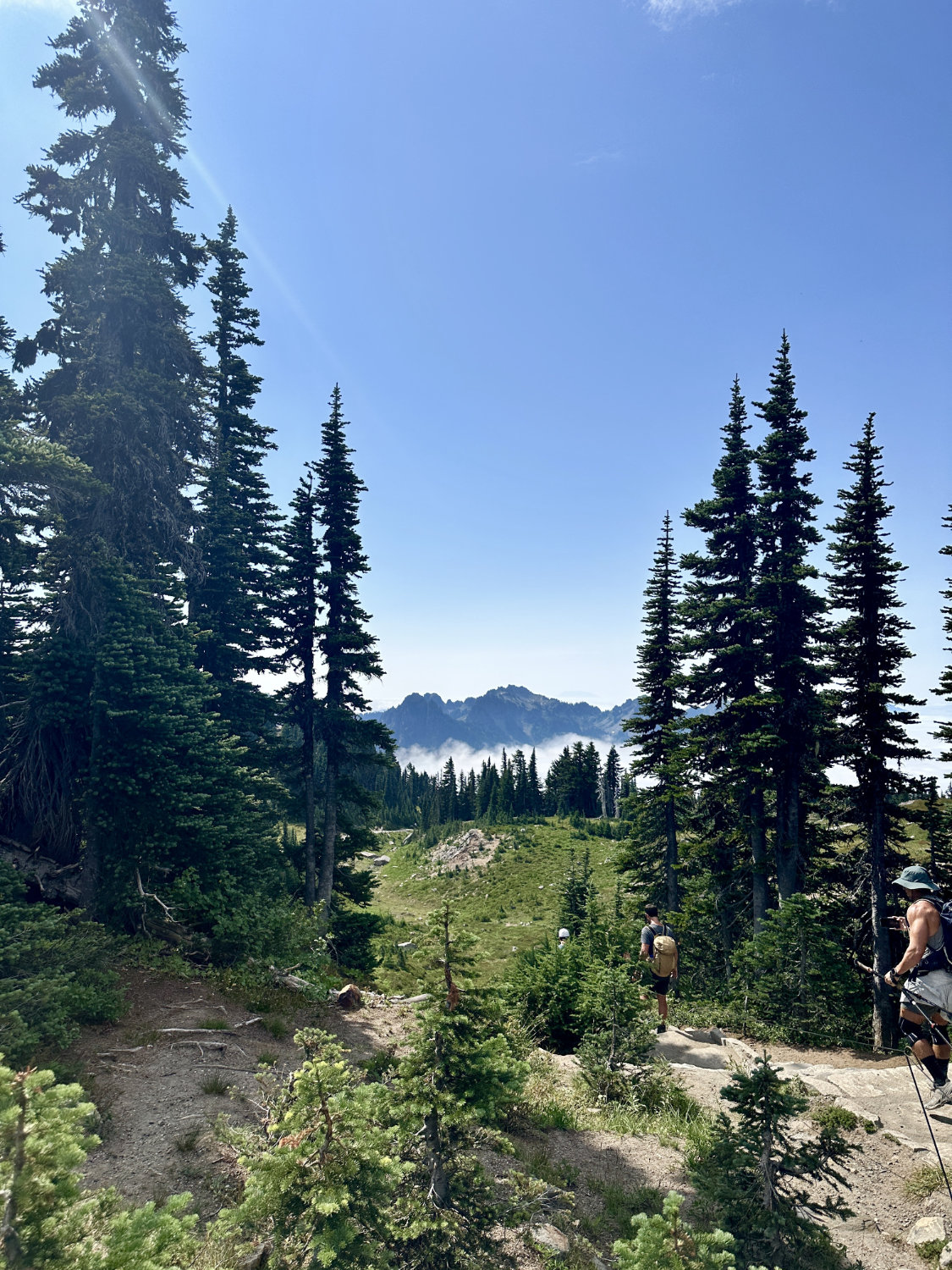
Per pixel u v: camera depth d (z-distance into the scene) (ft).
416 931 117.29
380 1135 14.21
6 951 30.58
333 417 86.07
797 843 71.87
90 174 53.88
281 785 66.54
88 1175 21.86
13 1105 8.97
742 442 86.12
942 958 16.43
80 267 50.39
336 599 82.17
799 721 71.82
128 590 47.80
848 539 71.72
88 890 44.62
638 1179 25.98
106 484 44.70
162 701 46.65
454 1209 17.63
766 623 75.72
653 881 89.66
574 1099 32.89
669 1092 33.14
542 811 366.84
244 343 84.33
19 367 55.11
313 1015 42.01
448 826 350.23
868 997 58.34
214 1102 27.71
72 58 53.52
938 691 59.77
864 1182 24.94
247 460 81.56
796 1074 35.17
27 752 45.57
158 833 44.88
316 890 76.84
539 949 51.47
